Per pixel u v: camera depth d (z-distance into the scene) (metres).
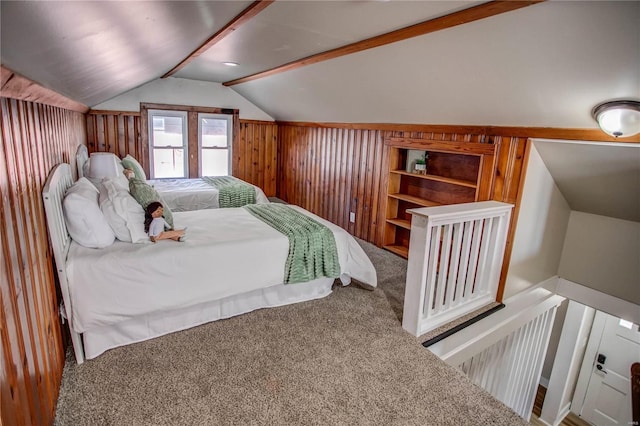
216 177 5.63
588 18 1.54
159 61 2.66
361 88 3.45
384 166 4.27
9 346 1.06
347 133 4.83
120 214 2.30
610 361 4.36
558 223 3.39
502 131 2.90
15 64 0.93
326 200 5.39
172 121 5.75
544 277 3.49
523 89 2.27
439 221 2.44
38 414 1.40
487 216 2.77
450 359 2.70
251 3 1.82
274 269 2.70
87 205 2.15
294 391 1.96
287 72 3.85
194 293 2.39
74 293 2.00
